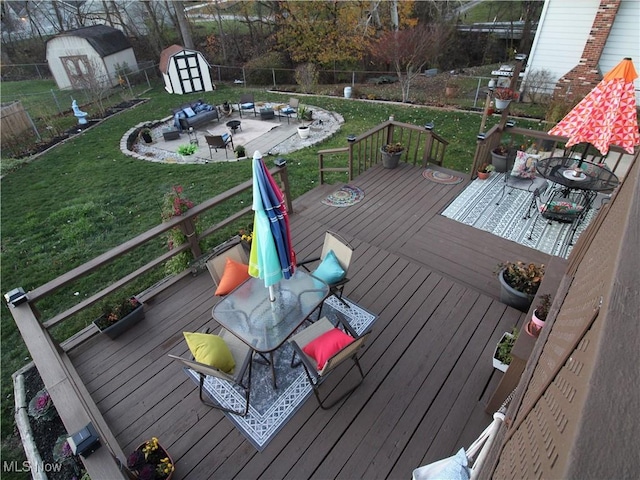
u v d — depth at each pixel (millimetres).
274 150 10984
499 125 6738
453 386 3346
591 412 613
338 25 18797
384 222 5695
